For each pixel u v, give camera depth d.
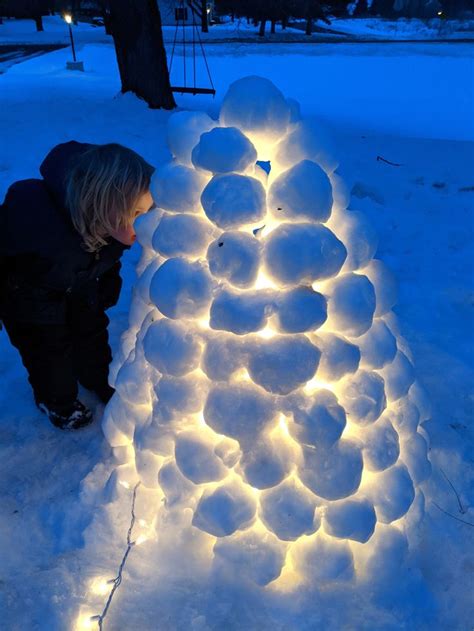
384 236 4.46
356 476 1.44
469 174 5.98
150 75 9.09
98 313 2.30
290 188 1.26
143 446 1.59
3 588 1.63
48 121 7.64
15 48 21.14
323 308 1.32
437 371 2.70
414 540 1.68
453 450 2.12
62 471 2.06
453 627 1.53
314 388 1.46
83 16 37.47
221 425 1.38
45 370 2.12
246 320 1.29
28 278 1.90
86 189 1.63
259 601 1.56
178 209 1.40
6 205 1.83
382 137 7.96
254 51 21.25
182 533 1.68
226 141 1.25
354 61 18.91
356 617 1.53
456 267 3.95
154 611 1.55
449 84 14.45
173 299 1.37
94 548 1.72
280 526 1.46
